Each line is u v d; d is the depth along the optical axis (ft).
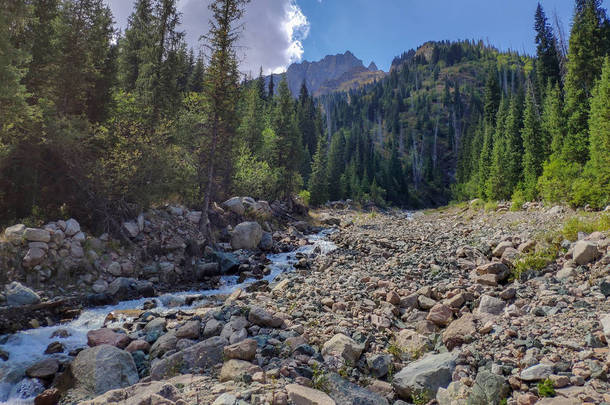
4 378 22.06
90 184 52.49
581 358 17.63
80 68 62.90
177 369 21.33
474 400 16.02
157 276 49.83
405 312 31.58
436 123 485.97
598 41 120.98
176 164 72.33
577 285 28.78
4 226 42.88
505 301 29.17
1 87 38.45
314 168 217.97
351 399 17.52
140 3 121.29
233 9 74.49
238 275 56.29
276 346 23.39
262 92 284.41
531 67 454.81
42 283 38.32
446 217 145.59
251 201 101.40
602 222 41.11
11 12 40.63
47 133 48.11
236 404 15.24
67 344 27.27
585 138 99.50
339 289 39.06
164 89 94.38
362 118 570.05
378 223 128.26
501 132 180.14
